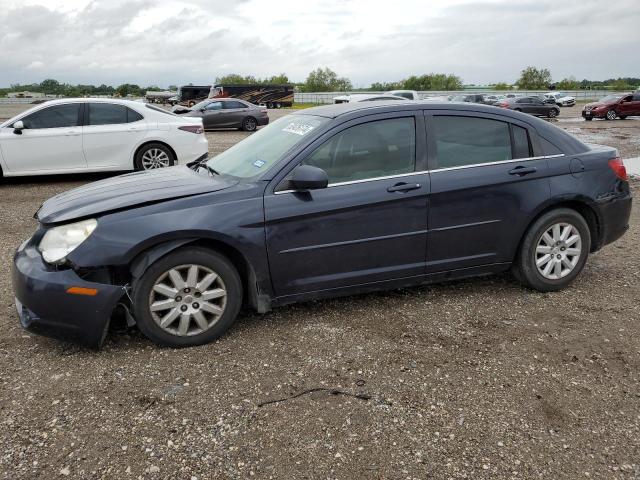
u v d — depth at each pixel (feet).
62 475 8.01
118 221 11.20
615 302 14.26
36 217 12.37
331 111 13.75
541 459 8.37
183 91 163.12
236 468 8.16
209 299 11.85
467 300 14.38
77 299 10.96
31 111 31.71
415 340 12.16
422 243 13.35
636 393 10.12
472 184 13.48
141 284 11.32
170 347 11.81
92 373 10.79
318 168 11.94
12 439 8.78
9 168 31.19
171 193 11.99
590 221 15.17
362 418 9.36
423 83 331.36
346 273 12.89
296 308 13.89
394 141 13.23
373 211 12.73
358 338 12.25
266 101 169.37
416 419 9.34
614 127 80.33
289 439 8.81
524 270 14.51
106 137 32.45
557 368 10.99
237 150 14.83
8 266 17.28
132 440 8.78
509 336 12.35
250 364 11.13
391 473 8.05
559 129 14.90
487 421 9.29
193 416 9.40
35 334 11.48
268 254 12.08
